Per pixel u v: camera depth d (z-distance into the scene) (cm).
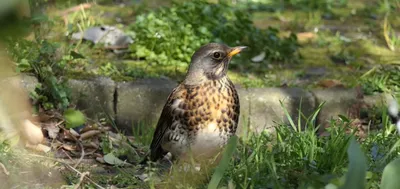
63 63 1038
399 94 1079
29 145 882
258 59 1238
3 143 831
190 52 1205
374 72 1185
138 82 1065
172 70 1165
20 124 865
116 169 854
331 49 1327
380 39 1399
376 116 1055
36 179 771
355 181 557
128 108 1042
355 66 1234
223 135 804
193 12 1277
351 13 1574
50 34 1188
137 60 1209
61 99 999
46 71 1001
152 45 1216
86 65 1136
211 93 791
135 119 1046
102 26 1280
